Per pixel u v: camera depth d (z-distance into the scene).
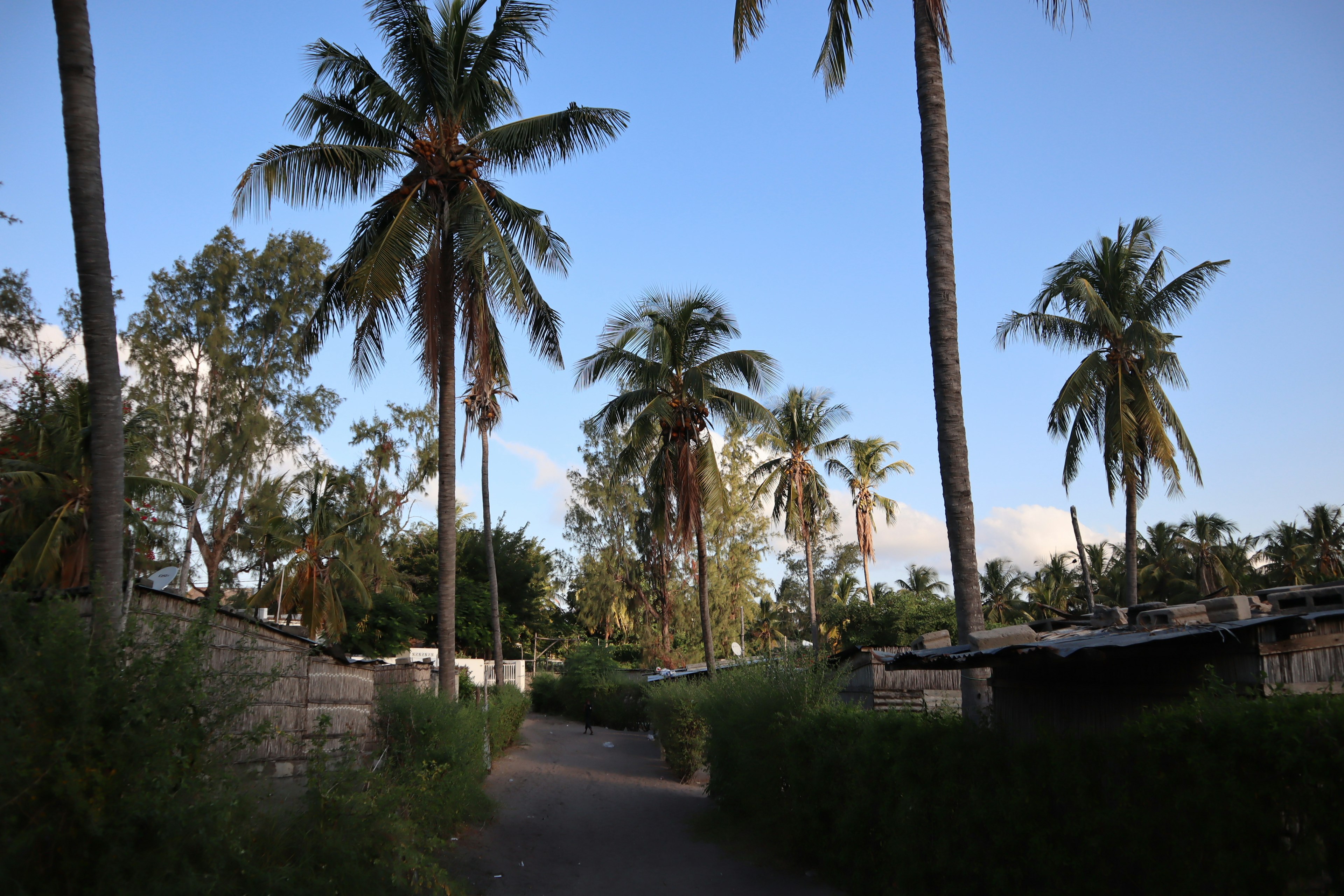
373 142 15.76
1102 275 23.81
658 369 23.33
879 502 46.94
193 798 5.32
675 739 21.23
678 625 50.53
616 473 25.30
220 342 33.12
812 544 42.41
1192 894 5.41
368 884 6.50
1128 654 6.87
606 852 12.18
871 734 9.10
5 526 17.14
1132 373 23.33
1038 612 52.53
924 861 7.96
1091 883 6.25
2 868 4.46
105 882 4.79
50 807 4.82
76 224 7.06
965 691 9.53
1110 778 6.23
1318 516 47.34
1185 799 5.45
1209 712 5.51
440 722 12.45
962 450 9.55
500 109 16.20
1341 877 4.65
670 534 24.53
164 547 28.39
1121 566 53.22
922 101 10.41
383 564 35.94
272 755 10.52
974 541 9.38
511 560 55.00
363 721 13.30
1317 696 5.08
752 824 13.27
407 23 14.95
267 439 34.59
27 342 19.34
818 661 13.51
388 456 41.41
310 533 30.86
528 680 52.59
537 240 16.53
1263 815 4.98
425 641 40.88
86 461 17.38
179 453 32.78
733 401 24.19
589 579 50.09
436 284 15.29
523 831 13.46
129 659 5.66
